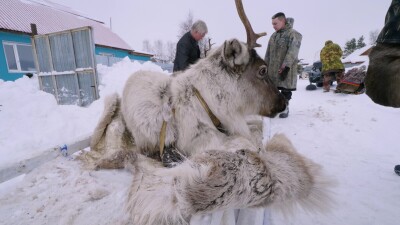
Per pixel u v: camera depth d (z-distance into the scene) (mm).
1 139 4508
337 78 9969
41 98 6980
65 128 5215
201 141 1877
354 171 2832
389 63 1429
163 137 1912
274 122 5484
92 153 2281
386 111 5738
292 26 5348
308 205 1228
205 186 1009
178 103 1967
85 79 8336
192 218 1072
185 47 4395
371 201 2213
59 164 2143
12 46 13352
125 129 2287
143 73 2225
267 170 1113
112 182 1876
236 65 2043
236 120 2117
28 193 1873
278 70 5578
